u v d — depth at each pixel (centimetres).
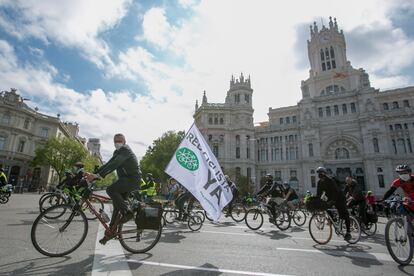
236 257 579
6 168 5038
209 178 844
